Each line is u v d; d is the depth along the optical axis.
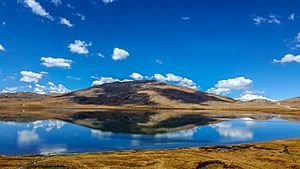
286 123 192.50
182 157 70.44
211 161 66.06
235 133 136.50
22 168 58.69
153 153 76.94
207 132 138.75
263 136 127.38
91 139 110.69
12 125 156.12
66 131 134.88
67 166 60.19
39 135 120.06
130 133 130.12
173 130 144.88
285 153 80.06
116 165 61.69
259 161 67.19
